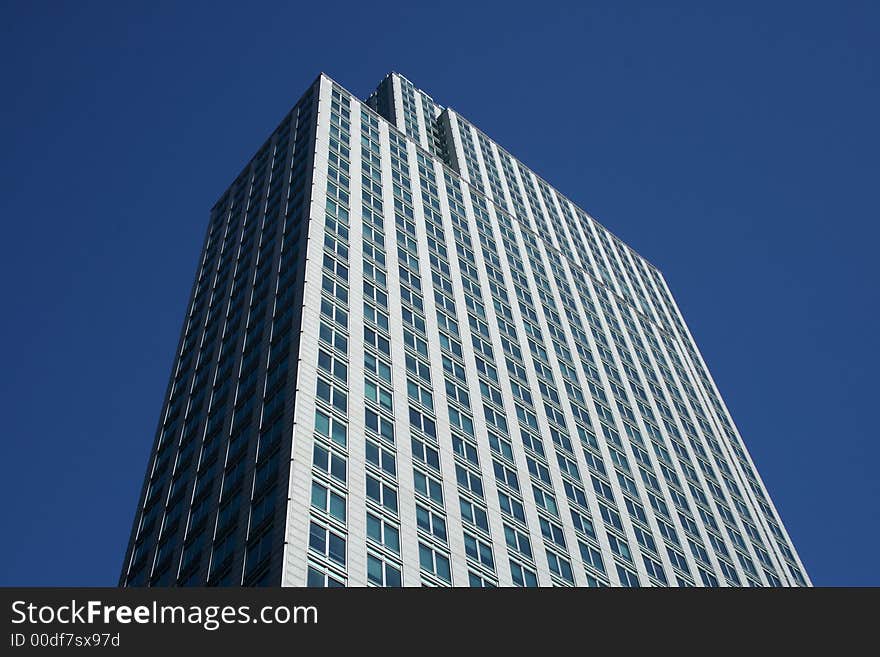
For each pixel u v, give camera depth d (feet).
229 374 253.85
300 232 277.64
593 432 307.37
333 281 259.39
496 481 241.96
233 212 353.51
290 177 324.19
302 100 382.63
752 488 374.43
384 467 211.41
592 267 435.94
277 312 254.06
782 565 335.47
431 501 214.48
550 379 314.14
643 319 433.48
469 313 305.53
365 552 185.98
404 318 271.69
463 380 269.44
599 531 261.44
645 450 327.47
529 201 443.73
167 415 274.57
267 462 202.18
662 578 267.39
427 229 333.62
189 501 223.71
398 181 349.20
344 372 229.45
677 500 315.58
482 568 209.56
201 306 313.73
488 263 350.23
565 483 268.21
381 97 462.60
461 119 467.52
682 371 418.10
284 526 177.99
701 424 386.32
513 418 274.77
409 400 240.12
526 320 336.08
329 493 192.34
